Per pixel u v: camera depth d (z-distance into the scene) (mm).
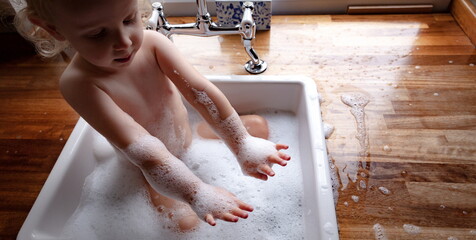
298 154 873
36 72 1038
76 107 642
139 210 812
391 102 866
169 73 737
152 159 625
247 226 771
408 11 1119
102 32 534
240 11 1001
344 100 877
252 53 926
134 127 639
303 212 777
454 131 800
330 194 654
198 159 890
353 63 967
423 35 1039
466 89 884
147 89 732
